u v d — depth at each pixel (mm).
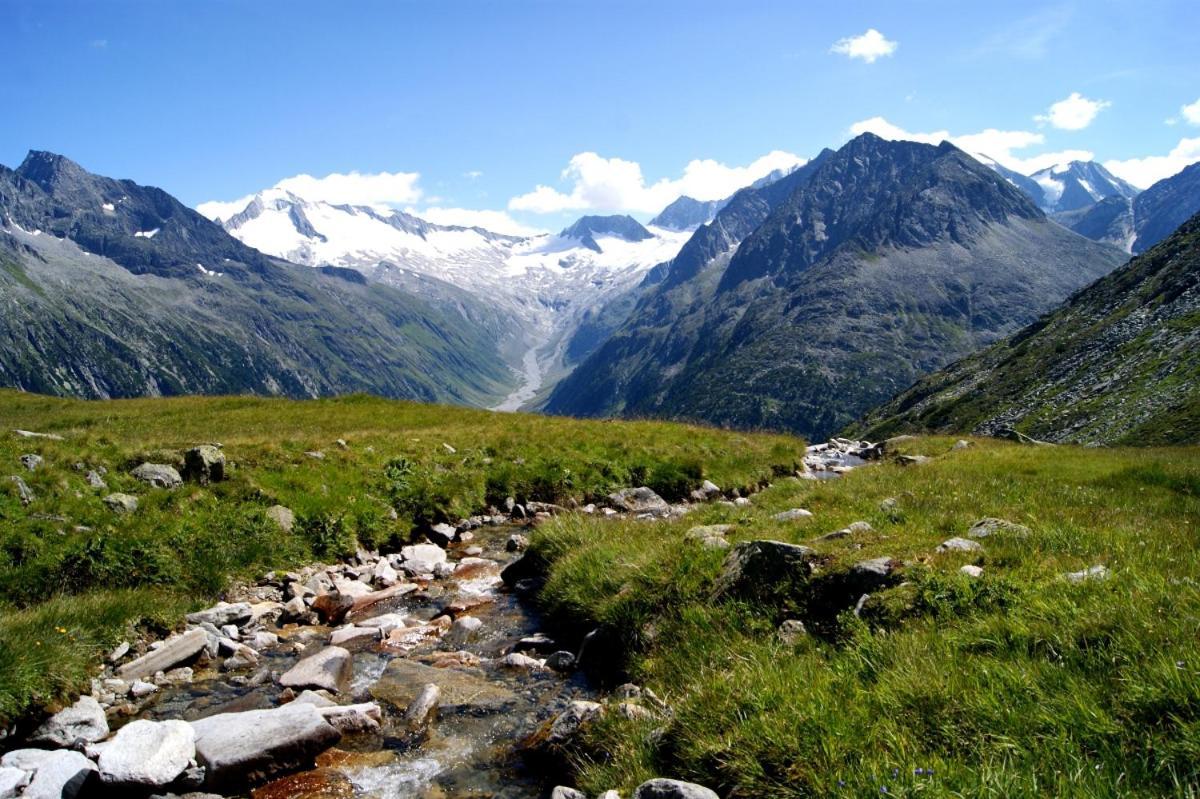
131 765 8172
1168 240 175375
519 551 20266
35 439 21156
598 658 11734
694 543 13422
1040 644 7340
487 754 9062
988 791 5098
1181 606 7090
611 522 18719
